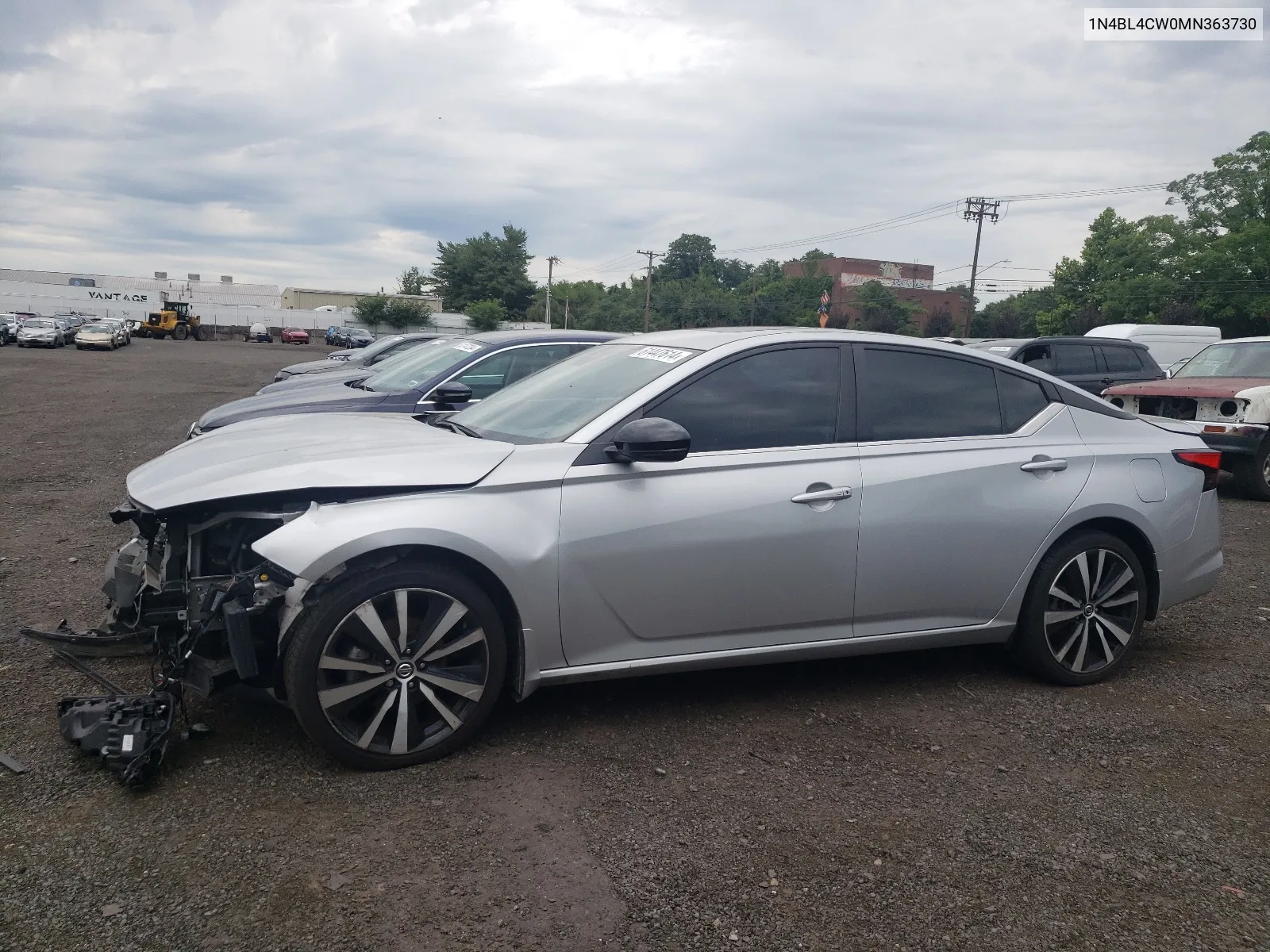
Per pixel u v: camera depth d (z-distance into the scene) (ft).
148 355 138.62
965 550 13.01
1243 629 16.80
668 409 11.98
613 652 11.65
